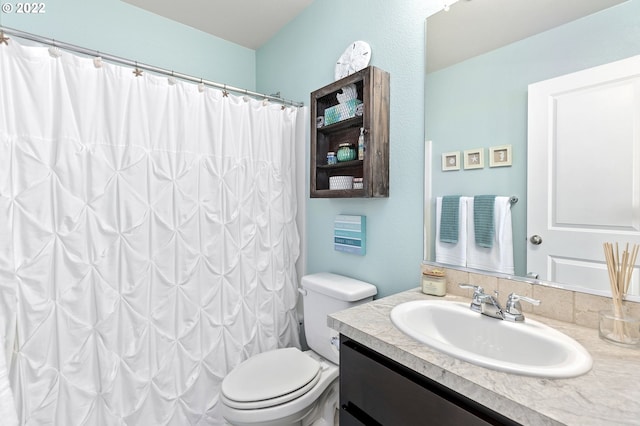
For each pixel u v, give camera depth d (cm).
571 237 87
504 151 101
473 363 65
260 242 173
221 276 156
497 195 103
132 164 130
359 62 146
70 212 116
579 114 85
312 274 175
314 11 178
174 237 141
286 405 114
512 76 99
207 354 151
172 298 141
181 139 143
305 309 160
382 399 78
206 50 211
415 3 126
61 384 115
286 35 202
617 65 79
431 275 114
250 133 168
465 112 111
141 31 184
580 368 62
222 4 181
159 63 191
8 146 106
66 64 116
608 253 79
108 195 125
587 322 85
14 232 108
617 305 76
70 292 117
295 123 190
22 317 108
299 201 195
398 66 132
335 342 137
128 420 128
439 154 118
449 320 97
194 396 146
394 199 135
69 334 116
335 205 168
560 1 89
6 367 95
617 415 50
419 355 69
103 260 124
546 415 50
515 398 54
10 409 90
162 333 138
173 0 177
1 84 105
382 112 130
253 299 168
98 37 169
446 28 116
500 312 89
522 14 96
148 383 133
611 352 70
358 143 144
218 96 156
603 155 81
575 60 86
